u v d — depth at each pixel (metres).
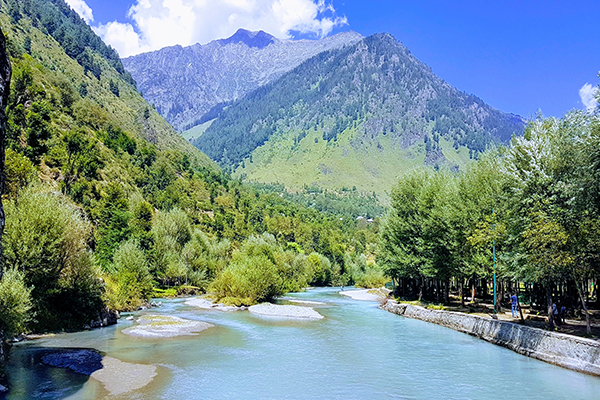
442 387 20.03
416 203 53.12
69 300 33.78
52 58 164.12
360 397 18.38
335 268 119.81
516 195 28.28
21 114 68.81
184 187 139.88
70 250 32.66
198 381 20.41
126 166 115.56
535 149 28.05
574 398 18.25
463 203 40.75
